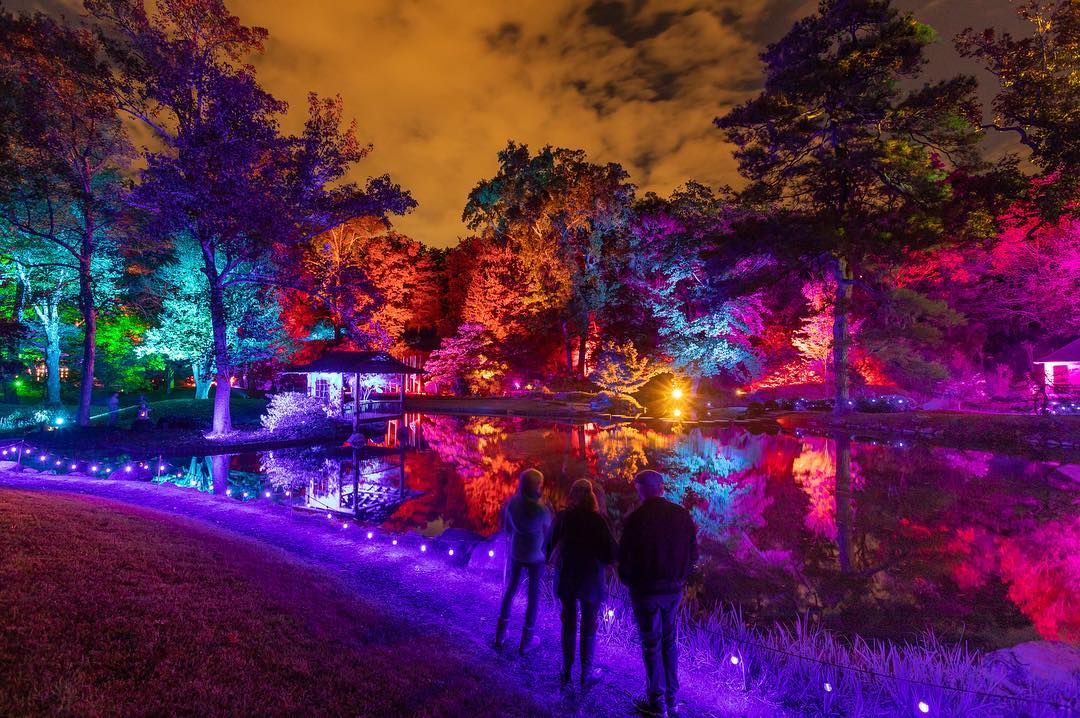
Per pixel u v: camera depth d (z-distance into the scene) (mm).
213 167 20891
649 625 4371
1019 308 36812
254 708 3600
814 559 10070
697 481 16734
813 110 27688
